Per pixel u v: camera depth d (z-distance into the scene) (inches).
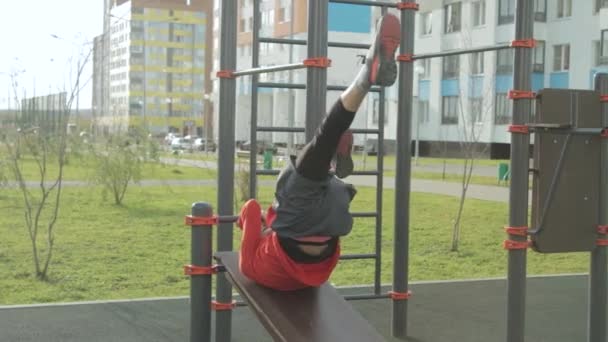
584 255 454.6
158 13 3184.1
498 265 400.2
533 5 172.1
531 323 259.3
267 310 138.0
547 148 175.8
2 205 606.9
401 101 224.7
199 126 3134.8
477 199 749.9
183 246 432.5
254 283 150.6
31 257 385.7
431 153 1713.8
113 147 660.1
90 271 354.9
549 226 176.9
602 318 187.5
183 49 3233.3
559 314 272.8
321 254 139.4
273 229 137.5
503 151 1499.8
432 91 1680.6
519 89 173.6
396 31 114.8
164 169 1126.4
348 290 306.7
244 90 1417.3
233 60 211.3
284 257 138.0
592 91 179.8
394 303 234.1
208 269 156.9
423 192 827.4
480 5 1501.0
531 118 177.2
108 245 429.4
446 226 550.6
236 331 241.0
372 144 1501.0
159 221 536.7
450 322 257.1
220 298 211.3
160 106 3127.5
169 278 343.0
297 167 133.2
